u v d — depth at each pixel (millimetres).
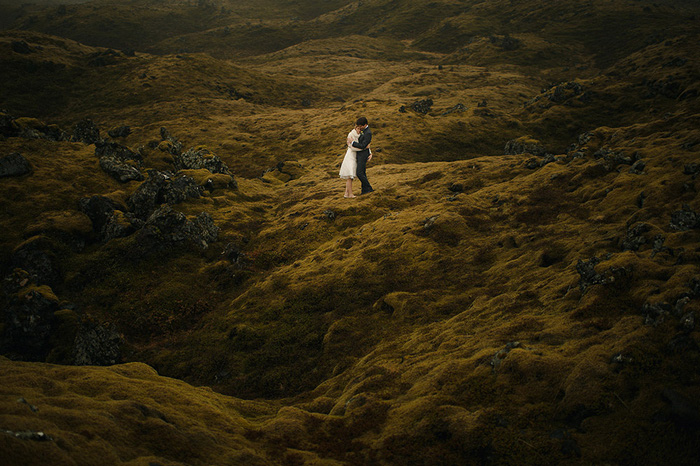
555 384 7695
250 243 33438
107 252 28844
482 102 122125
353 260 23438
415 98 144000
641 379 6957
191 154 51344
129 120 122188
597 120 100875
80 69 162000
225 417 8594
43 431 5168
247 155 95188
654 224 14828
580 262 12016
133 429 6512
